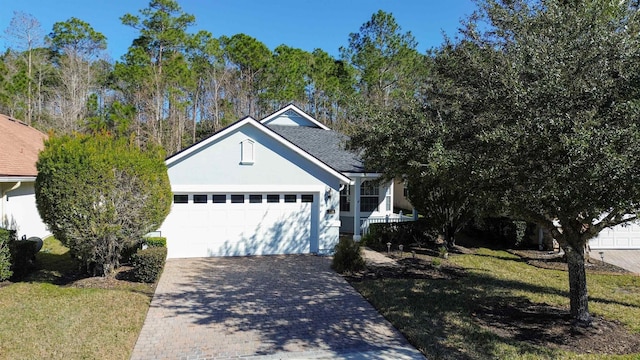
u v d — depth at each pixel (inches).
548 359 266.1
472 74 296.5
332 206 603.8
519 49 253.6
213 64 1663.4
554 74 225.6
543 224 319.6
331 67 1710.1
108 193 398.9
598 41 235.8
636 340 295.6
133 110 1332.4
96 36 1745.8
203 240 569.3
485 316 347.3
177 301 384.5
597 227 308.3
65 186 385.4
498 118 252.8
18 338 287.7
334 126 1646.2
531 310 360.8
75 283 421.4
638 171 204.5
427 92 357.7
